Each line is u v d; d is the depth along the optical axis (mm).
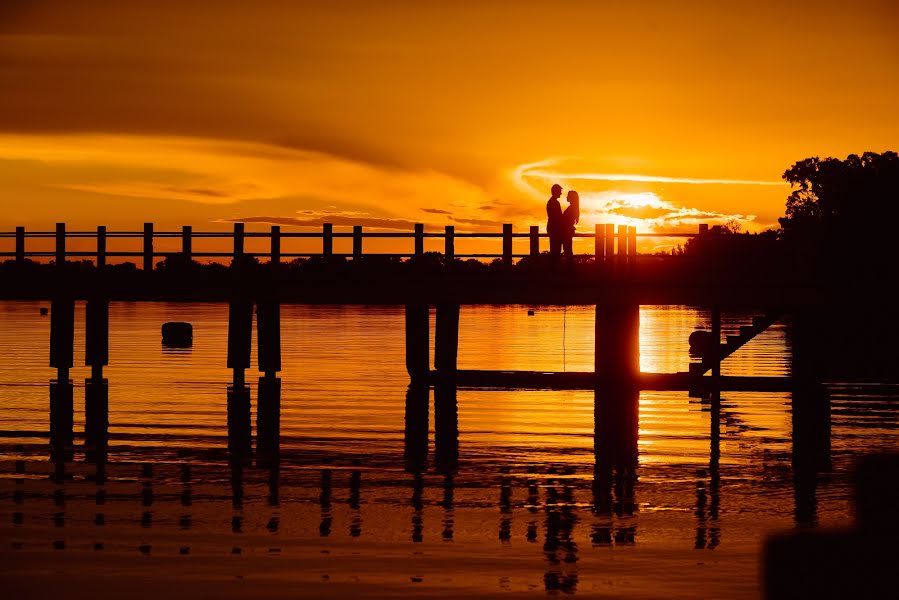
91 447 25266
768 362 48844
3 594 14859
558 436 27266
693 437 27375
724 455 24812
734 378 31312
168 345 57062
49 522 18297
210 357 49656
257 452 24750
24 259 33062
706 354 32000
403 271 30203
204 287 31859
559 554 16766
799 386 31141
